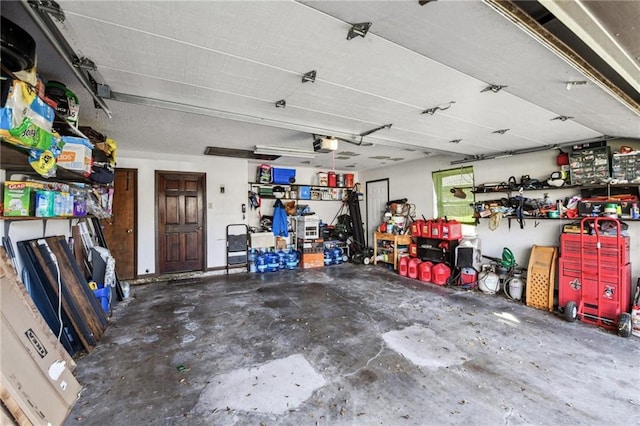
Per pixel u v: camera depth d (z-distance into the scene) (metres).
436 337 2.97
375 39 1.63
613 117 2.71
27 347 1.79
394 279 5.42
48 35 1.49
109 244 5.00
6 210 1.99
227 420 1.82
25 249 2.38
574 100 2.37
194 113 2.90
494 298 4.27
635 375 2.30
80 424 1.78
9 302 1.80
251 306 3.91
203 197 5.70
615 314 3.22
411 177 6.42
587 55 1.82
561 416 1.86
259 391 2.11
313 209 7.56
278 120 3.18
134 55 1.82
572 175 3.86
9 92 1.42
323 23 1.49
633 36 1.59
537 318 3.50
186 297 4.30
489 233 4.97
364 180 7.84
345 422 1.80
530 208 4.31
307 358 2.56
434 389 2.13
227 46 1.72
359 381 2.23
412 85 2.25
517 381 2.23
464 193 5.36
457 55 1.77
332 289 4.74
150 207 5.27
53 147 1.96
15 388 1.52
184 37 1.63
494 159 4.90
